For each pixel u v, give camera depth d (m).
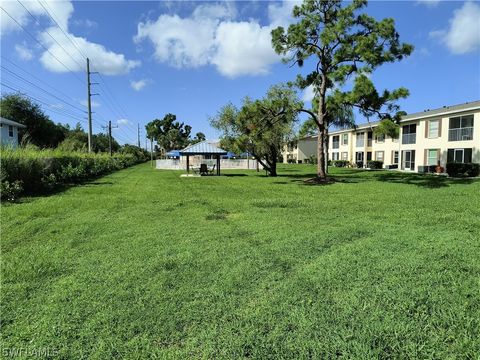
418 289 3.41
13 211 8.48
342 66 16.84
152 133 95.62
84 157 21.83
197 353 2.52
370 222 6.99
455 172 23.05
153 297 3.42
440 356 2.39
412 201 10.39
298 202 10.29
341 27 16.42
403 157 32.62
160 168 42.16
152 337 2.73
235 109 25.30
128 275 4.02
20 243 5.50
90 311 3.14
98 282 3.82
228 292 3.51
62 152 18.41
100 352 2.54
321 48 18.22
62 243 5.48
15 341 2.69
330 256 4.59
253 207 9.34
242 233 6.07
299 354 2.48
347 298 3.29
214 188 15.48
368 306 3.11
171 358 2.46
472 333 2.62
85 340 2.70
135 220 7.39
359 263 4.27
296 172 31.42
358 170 33.81
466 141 25.14
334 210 8.70
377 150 38.81
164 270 4.18
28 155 13.20
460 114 25.67
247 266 4.26
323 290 3.50
